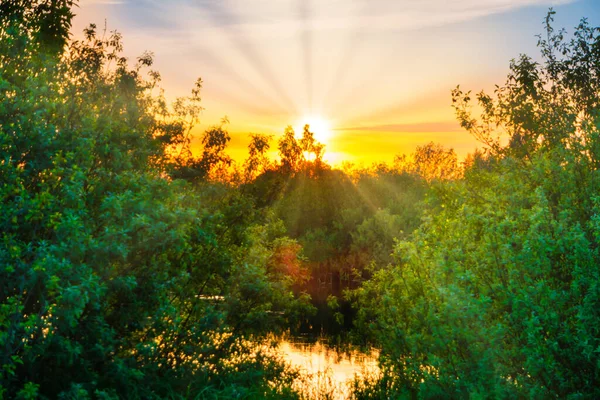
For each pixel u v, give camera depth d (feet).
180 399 28.78
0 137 24.26
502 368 24.80
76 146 26.86
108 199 25.61
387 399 34.12
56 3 41.22
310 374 44.52
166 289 30.22
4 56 30.50
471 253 29.25
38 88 27.94
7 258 22.09
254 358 37.55
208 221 36.40
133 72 42.37
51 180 25.90
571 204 28.86
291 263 45.42
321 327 77.30
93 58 39.55
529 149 38.83
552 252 24.67
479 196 36.76
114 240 25.58
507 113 40.70
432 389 26.96
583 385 23.02
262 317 37.83
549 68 43.11
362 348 58.03
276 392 35.81
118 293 28.63
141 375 26.37
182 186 34.30
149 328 30.32
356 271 43.57
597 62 42.09
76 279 23.36
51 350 24.97
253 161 43.80
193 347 32.30
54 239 24.67
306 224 189.57
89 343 26.43
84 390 23.21
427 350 29.09
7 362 22.02
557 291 24.43
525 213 28.25
